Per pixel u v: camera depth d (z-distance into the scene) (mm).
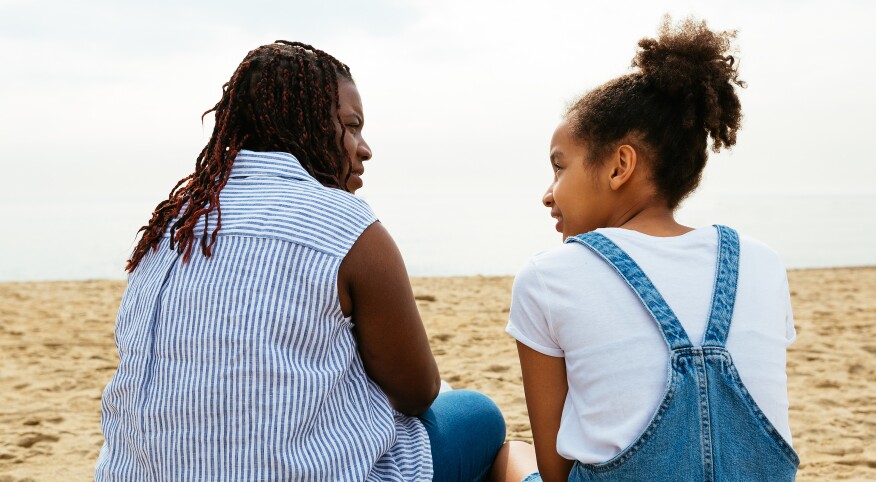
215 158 1581
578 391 1438
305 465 1415
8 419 4090
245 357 1399
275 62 1630
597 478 1395
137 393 1463
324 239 1462
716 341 1351
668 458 1328
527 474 1853
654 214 1551
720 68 1471
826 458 3459
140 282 1561
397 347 1556
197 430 1407
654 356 1355
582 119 1550
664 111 1495
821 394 4582
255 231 1459
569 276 1442
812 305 8688
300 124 1643
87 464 3393
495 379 4816
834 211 49281
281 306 1419
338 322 1488
